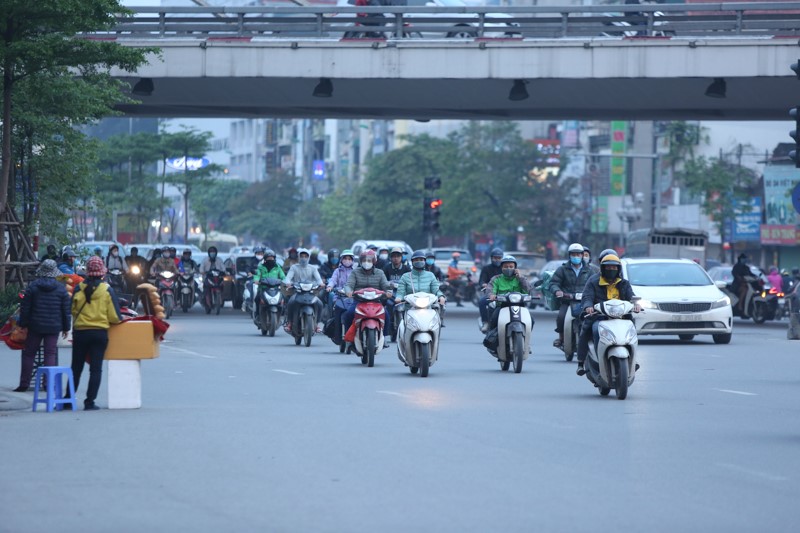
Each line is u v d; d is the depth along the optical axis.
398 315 76.69
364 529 24.11
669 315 80.88
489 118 137.75
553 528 24.23
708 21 112.38
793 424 40.09
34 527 24.38
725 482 29.42
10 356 69.12
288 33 120.94
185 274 124.81
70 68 106.38
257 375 57.75
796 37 109.38
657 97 121.38
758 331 102.25
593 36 116.75
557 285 66.62
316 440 35.88
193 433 37.44
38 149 102.31
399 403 45.72
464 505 26.45
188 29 116.19
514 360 59.12
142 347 44.44
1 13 78.00
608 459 32.62
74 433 37.66
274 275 89.50
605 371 47.91
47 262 49.47
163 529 24.17
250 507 26.23
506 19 114.25
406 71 114.38
